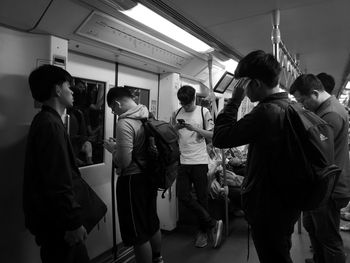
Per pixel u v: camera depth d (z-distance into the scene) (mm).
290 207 1239
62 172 1306
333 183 1351
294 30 2762
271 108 1241
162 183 2025
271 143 1212
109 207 2615
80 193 1479
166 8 1910
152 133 2000
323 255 2051
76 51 2236
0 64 1525
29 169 1340
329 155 1273
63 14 1591
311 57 4117
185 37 2482
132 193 1987
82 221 1442
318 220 1884
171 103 3172
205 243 2867
